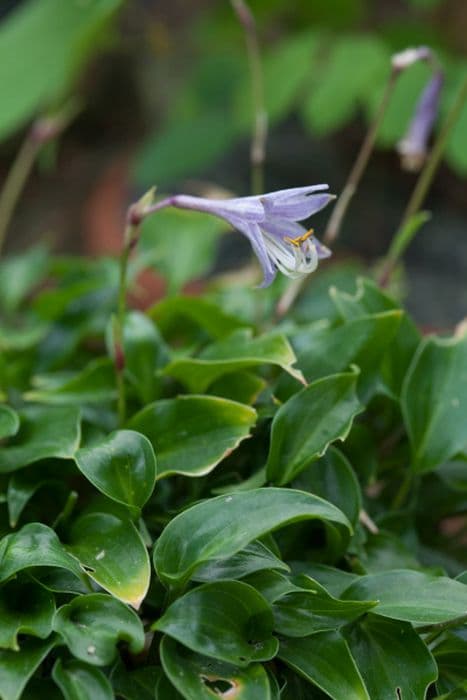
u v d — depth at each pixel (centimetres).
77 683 67
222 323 81
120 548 70
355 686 68
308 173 165
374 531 74
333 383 73
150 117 199
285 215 71
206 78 154
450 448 75
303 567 72
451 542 80
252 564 69
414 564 74
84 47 104
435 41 137
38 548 69
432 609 69
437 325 132
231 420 73
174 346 83
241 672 68
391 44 135
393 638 70
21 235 174
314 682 68
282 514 68
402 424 78
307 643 69
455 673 71
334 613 69
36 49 103
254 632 69
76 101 194
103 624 68
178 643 68
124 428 74
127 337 78
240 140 168
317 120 114
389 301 78
